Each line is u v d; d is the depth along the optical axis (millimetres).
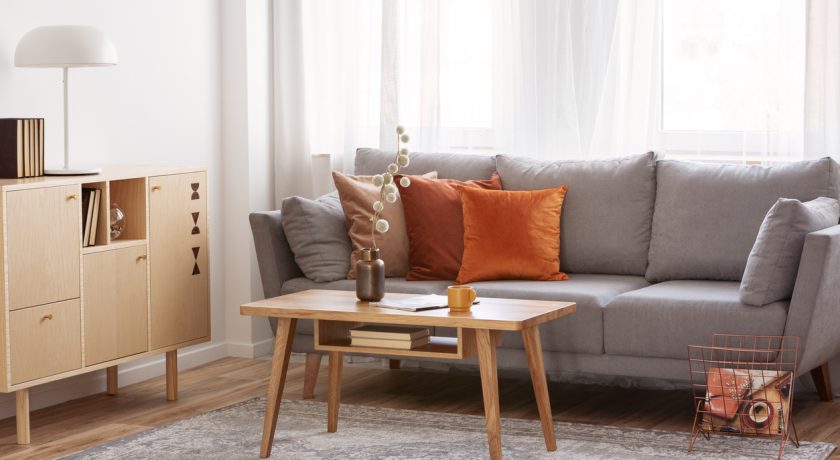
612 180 4277
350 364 4773
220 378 4543
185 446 3438
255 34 4992
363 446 3412
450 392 4223
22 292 3457
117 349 3859
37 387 4031
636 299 3666
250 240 4988
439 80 4906
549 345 3795
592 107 4645
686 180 4141
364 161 4734
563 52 4656
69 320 3643
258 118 5031
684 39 4465
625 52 4555
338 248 4273
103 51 3773
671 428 3629
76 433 3672
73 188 3631
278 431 3617
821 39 4148
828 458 3219
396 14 4953
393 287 4094
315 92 5145
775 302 3504
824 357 3684
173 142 4723
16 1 3947
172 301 4117
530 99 4734
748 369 3428
